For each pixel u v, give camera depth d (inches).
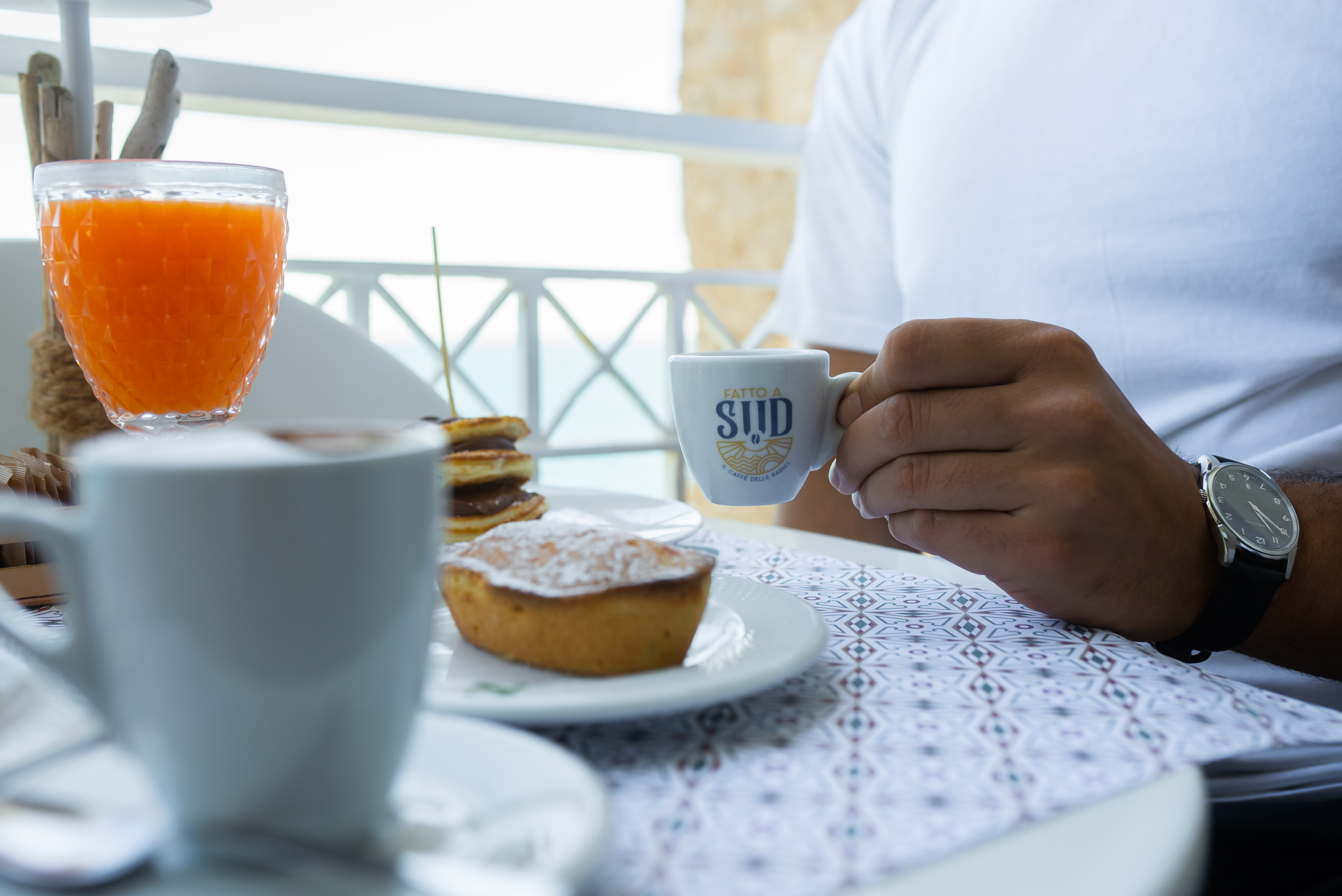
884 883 9.2
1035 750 12.5
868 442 21.7
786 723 13.5
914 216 47.8
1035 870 9.4
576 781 9.6
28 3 32.0
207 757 9.0
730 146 69.3
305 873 8.0
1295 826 20.0
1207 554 21.7
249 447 9.1
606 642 14.4
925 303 46.6
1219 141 37.6
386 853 9.0
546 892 7.2
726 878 9.2
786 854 9.7
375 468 9.1
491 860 8.4
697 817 10.6
